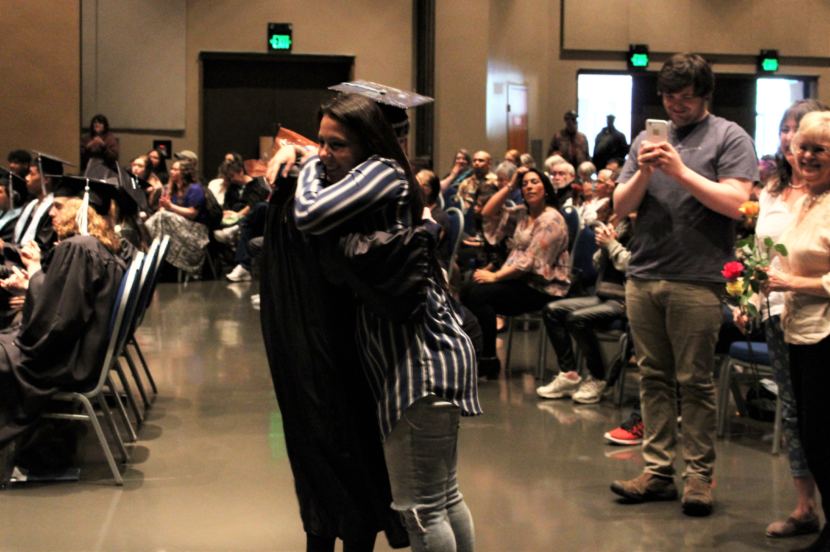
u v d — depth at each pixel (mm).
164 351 6766
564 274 5988
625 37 14789
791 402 3480
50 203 5672
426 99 2467
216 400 5445
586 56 14727
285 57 13359
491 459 4418
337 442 2428
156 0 13055
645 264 3760
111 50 12992
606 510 3754
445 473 2369
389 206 2287
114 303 4039
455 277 6895
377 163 2279
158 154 12148
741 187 3584
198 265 10922
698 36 15016
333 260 2311
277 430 4852
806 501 3486
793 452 3480
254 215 10852
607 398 5598
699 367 3699
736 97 15367
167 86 13172
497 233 6996
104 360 4031
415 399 2270
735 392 5234
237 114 13508
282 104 13586
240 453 4461
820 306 3100
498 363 6211
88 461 4316
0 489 3949
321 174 2355
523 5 13766
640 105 14945
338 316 2436
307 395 2426
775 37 15227
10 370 3852
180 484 4027
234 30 13242
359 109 2303
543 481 4109
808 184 3234
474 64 12820
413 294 2236
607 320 5438
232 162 11930
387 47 13445
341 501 2441
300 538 3449
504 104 13352
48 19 10180
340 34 13375
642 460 4406
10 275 4918
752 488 4027
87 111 12969
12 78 10148
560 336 5605
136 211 5676
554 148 13164
